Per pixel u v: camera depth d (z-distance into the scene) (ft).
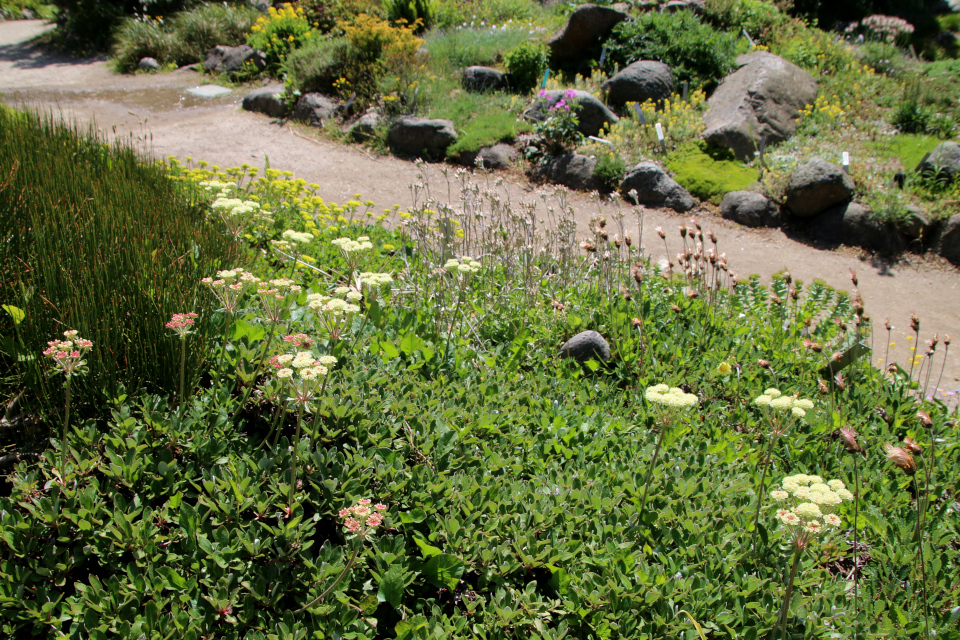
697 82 42.27
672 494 8.80
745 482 9.41
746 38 48.03
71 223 10.28
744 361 14.14
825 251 29.94
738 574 7.52
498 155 35.99
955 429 12.89
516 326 14.06
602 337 13.96
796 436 11.87
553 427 10.06
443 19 58.65
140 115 42.98
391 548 7.03
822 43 49.90
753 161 35.22
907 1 75.56
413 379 10.15
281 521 6.77
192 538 6.64
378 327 11.93
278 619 6.36
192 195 17.87
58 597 6.07
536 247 18.66
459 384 10.64
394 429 8.62
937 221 30.12
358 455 7.79
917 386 14.89
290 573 6.64
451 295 13.52
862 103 41.52
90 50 68.08
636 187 32.96
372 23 43.06
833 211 30.89
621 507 8.48
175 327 7.30
